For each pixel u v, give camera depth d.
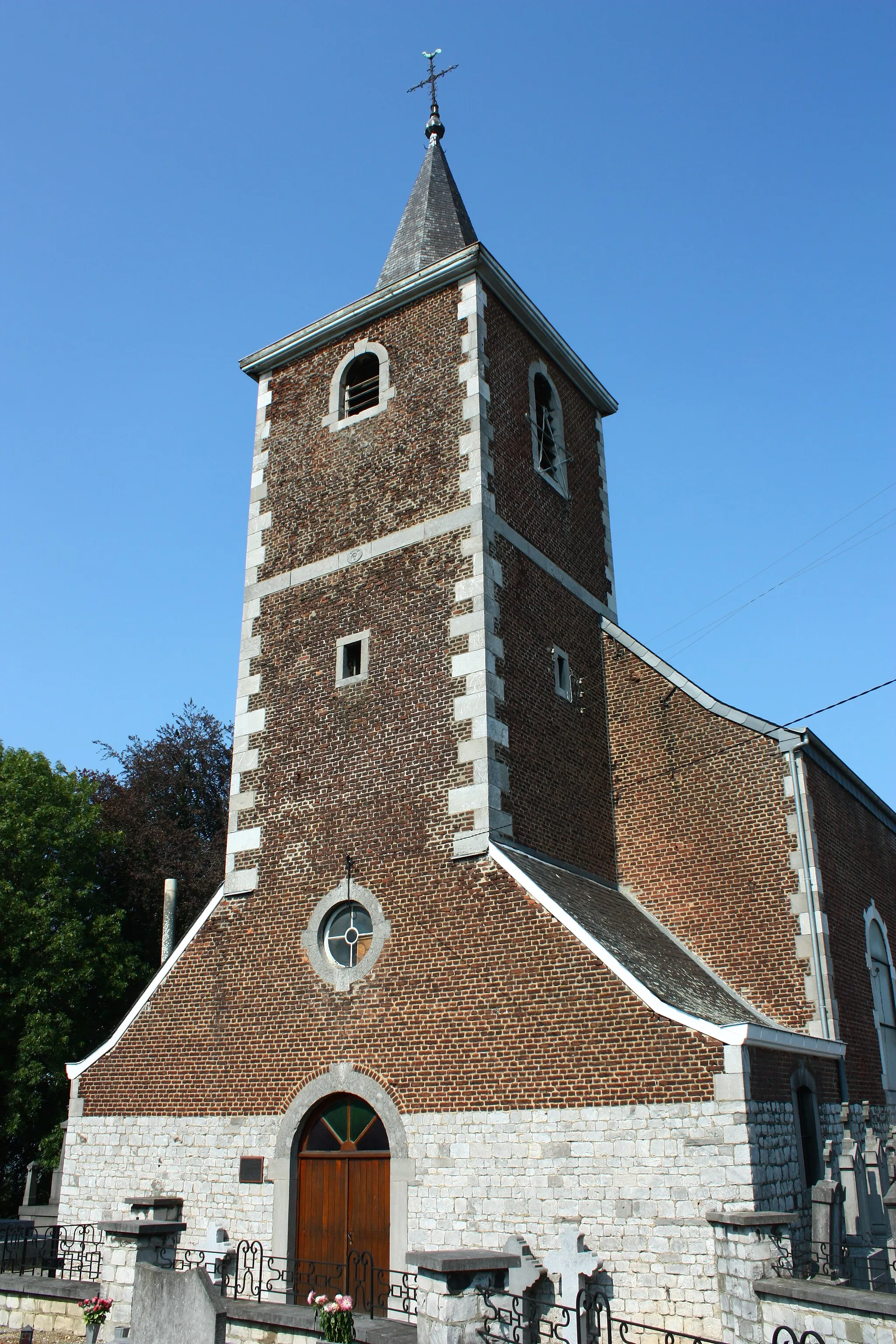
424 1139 12.96
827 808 17.09
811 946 15.18
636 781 17.55
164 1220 12.30
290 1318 11.16
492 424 17.20
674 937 16.30
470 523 16.16
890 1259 12.81
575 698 17.38
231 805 16.94
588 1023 12.34
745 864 16.09
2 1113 23.95
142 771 32.28
